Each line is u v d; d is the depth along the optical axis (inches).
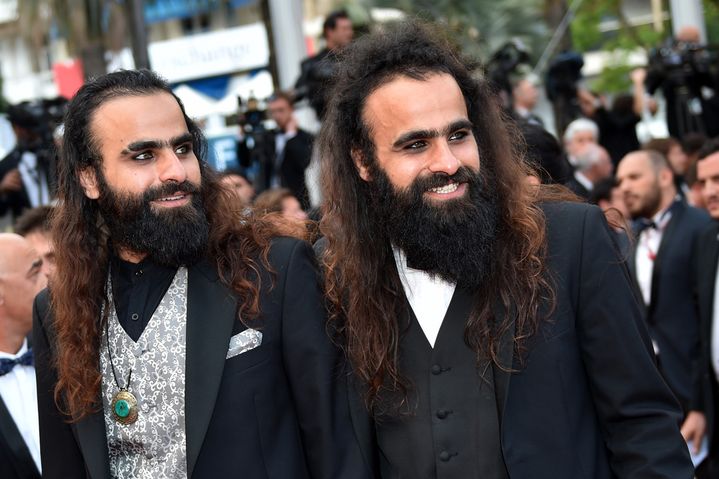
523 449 103.2
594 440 105.9
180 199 107.7
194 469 104.9
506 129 117.6
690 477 102.1
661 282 214.4
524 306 105.2
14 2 773.9
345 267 112.3
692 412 195.0
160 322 108.7
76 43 712.4
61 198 115.0
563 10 765.9
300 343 109.0
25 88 1184.8
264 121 300.8
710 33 857.5
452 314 108.8
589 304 105.1
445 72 107.5
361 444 109.7
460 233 104.9
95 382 108.7
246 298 108.3
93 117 109.1
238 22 722.2
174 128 108.1
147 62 358.6
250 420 106.0
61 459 114.7
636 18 973.8
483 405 106.0
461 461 105.6
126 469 107.9
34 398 145.1
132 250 110.7
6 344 145.6
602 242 106.5
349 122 112.5
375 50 110.0
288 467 107.2
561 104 353.1
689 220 218.4
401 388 108.4
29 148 279.0
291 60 394.3
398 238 109.1
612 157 346.6
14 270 144.4
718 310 189.3
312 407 108.7
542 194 114.3
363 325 110.0
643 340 105.6
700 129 344.2
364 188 113.8
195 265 110.7
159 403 106.4
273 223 116.9
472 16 772.0
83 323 110.6
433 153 104.7
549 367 104.5
